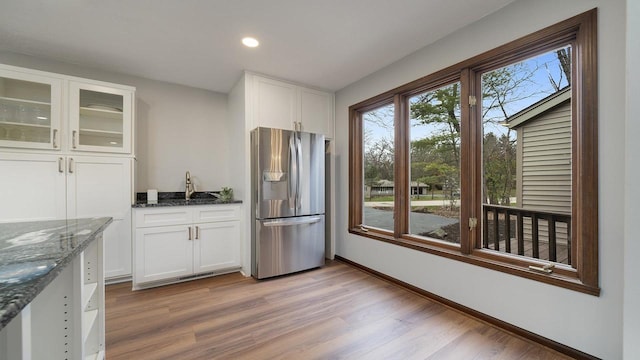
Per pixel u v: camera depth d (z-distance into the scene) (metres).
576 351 1.51
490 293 1.91
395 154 2.73
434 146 2.48
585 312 1.48
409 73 2.55
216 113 3.54
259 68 2.86
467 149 2.10
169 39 2.26
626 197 1.08
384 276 2.79
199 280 2.78
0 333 0.60
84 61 2.65
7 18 1.94
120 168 2.61
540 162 1.81
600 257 1.44
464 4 1.83
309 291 2.49
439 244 2.35
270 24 2.05
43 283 0.63
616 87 1.39
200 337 1.74
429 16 1.96
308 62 2.72
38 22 2.00
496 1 1.79
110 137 2.64
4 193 2.18
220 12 1.90
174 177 3.26
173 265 2.64
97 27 2.08
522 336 1.73
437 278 2.27
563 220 1.69
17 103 2.29
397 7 1.86
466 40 2.08
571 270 1.59
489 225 2.07
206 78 3.11
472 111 2.10
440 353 1.59
